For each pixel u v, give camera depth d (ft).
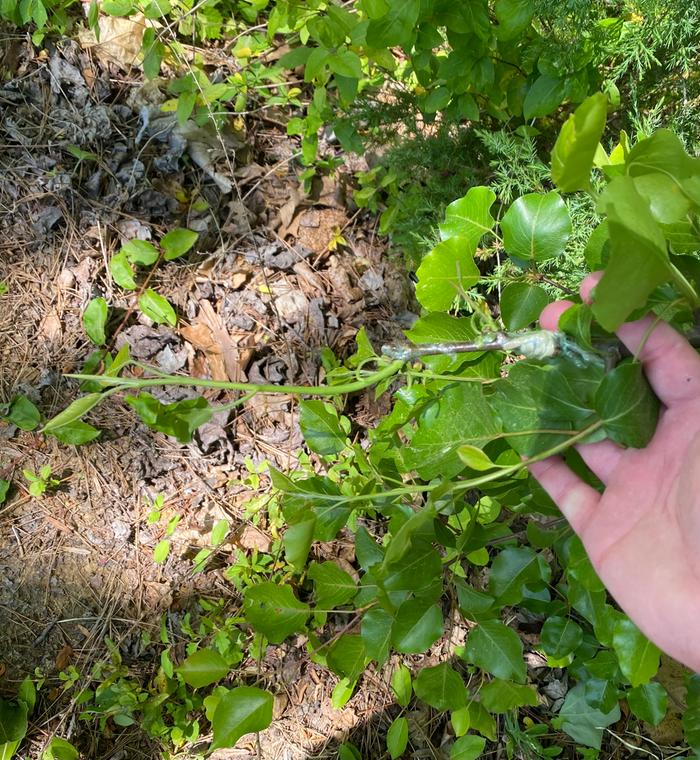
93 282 3.48
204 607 3.12
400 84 3.95
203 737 3.04
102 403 3.36
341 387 1.57
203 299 3.60
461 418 1.60
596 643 2.34
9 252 3.43
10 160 3.49
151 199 3.63
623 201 1.11
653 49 2.58
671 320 1.53
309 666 3.17
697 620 1.49
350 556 3.32
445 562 1.91
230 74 3.98
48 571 3.13
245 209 3.76
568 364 1.54
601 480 1.69
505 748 3.15
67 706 2.97
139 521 3.27
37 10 3.27
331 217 3.94
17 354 3.35
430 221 3.41
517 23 2.37
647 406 1.47
